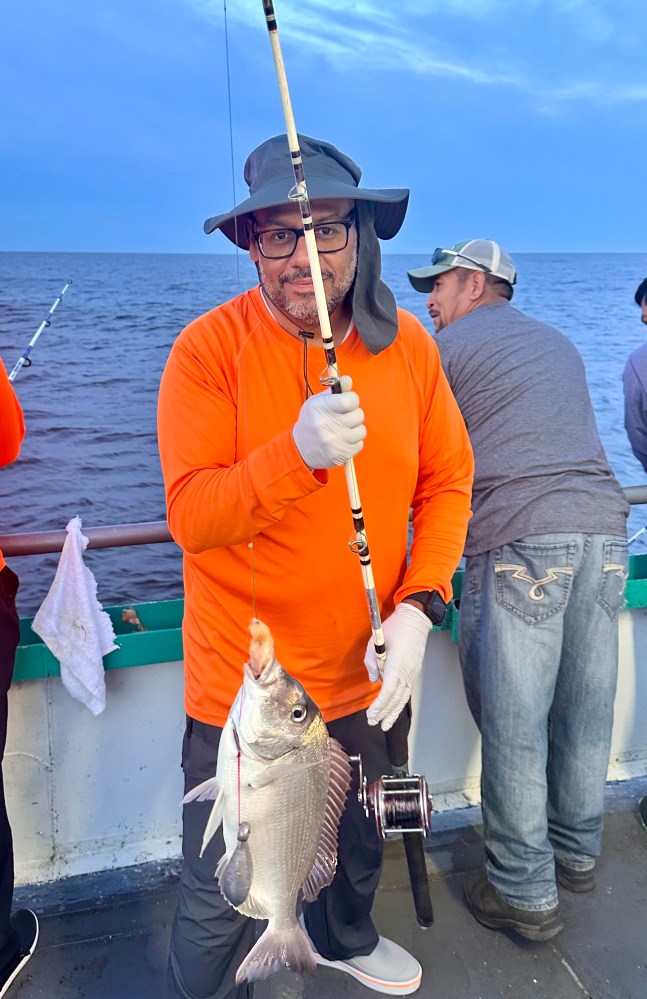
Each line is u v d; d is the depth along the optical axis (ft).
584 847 7.74
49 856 7.91
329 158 5.42
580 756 7.61
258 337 5.27
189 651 5.75
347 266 5.15
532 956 7.08
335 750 4.83
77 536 7.16
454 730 9.09
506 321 7.81
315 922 6.51
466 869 8.09
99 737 7.86
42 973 6.75
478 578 7.48
